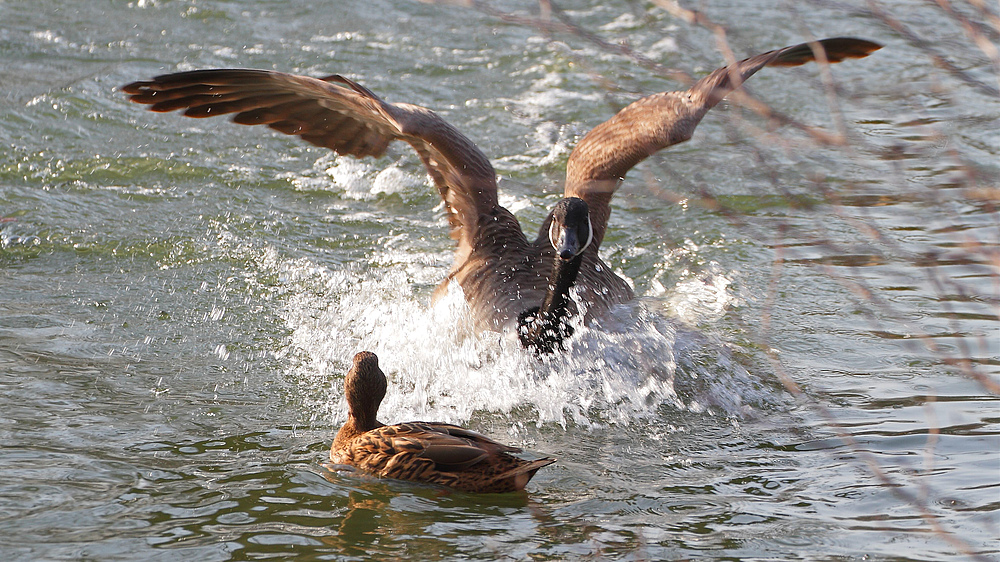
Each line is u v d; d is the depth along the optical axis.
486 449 9.03
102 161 18.73
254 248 15.76
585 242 11.79
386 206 17.86
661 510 8.73
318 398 11.20
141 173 18.45
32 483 8.80
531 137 20.30
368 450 9.36
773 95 21.55
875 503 8.81
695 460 9.91
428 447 9.06
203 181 18.33
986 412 10.78
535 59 24.36
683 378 11.88
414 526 8.34
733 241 16.03
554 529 8.34
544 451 10.16
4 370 11.27
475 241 13.05
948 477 9.27
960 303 13.78
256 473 9.26
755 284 14.61
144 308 13.47
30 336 12.30
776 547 8.03
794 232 13.58
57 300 13.51
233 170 18.83
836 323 13.41
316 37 25.59
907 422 10.62
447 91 22.58
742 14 26.56
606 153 12.80
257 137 20.48
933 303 13.80
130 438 9.88
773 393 11.52
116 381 11.26
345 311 13.80
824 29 25.56
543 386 11.67
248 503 8.66
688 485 9.29
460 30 26.39
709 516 8.61
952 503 8.75
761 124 12.38
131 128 20.33
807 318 13.58
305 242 16.16
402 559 7.79
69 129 19.98
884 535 8.21
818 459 9.85
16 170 18.06
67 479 8.93
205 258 15.30
